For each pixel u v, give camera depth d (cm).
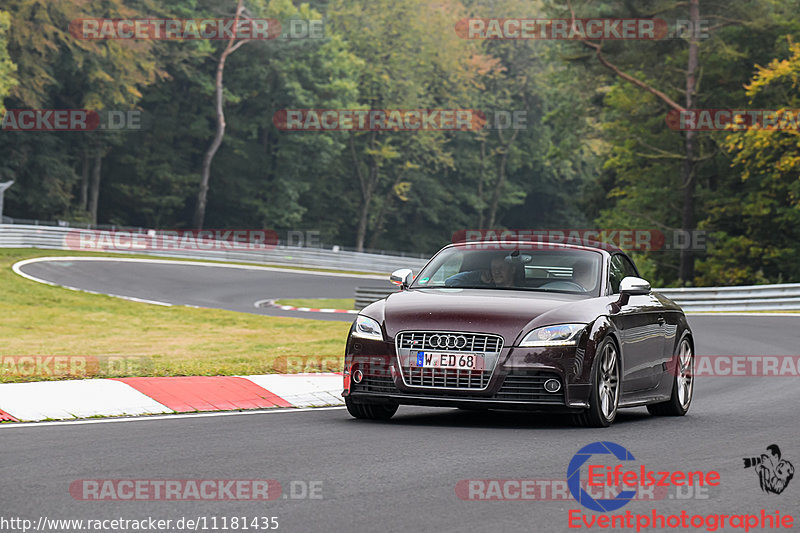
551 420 2436
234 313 6856
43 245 10925
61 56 15438
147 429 2138
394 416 2508
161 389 2648
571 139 15300
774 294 7506
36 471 1644
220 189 19212
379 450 1895
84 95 15912
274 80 18800
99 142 16900
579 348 2236
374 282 11350
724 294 7719
